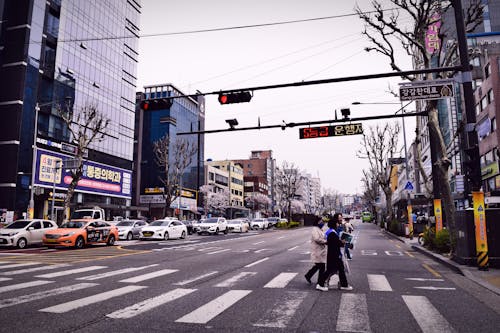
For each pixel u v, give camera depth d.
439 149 14.17
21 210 36.66
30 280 8.55
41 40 40.66
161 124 70.44
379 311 5.79
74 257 13.80
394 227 30.86
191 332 4.66
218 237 28.97
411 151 61.97
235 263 12.12
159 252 15.96
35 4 40.22
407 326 4.97
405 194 29.58
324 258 7.66
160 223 25.44
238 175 95.06
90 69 47.59
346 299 6.67
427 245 16.86
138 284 8.11
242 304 6.23
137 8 59.38
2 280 8.53
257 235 32.31
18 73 38.12
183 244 21.03
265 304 6.23
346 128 15.14
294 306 6.10
